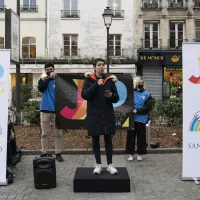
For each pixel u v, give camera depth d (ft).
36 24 93.15
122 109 24.45
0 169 19.10
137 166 23.13
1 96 19.54
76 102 25.12
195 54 19.44
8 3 93.20
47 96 24.26
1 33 93.09
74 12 92.89
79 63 90.48
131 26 92.38
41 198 17.07
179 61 90.53
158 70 92.43
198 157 19.72
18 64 43.21
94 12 92.68
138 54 90.94
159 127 35.83
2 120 19.44
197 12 92.07
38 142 30.14
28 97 61.93
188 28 92.22
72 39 93.61
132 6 92.27
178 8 91.86
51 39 92.94
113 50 92.58
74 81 25.38
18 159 23.43
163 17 92.02
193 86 19.56
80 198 17.03
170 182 19.54
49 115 24.32
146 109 24.25
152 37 93.04
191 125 19.71
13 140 22.38
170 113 34.86
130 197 17.12
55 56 92.84
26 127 38.29
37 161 18.52
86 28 92.94
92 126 18.33
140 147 24.45
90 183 17.90
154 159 25.13
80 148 27.76
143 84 24.94
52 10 92.73
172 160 24.77
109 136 18.95
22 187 18.78
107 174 18.66
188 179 19.72
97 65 18.40
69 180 20.03
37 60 91.04
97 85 17.97
